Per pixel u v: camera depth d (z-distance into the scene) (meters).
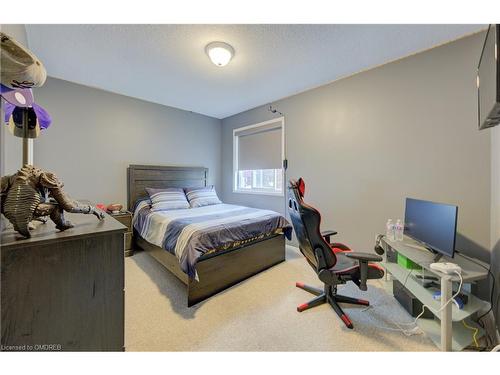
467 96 1.81
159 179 3.52
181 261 1.76
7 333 0.71
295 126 3.14
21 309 0.73
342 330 1.48
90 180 2.92
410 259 1.60
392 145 2.23
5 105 1.11
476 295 1.68
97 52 2.07
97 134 2.96
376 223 2.38
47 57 2.16
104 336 0.89
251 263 2.30
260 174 3.86
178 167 3.75
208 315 1.64
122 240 0.92
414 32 1.77
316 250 1.50
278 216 2.65
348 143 2.57
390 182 2.26
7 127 1.19
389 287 1.99
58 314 0.79
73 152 2.78
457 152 1.86
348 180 2.59
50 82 2.60
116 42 1.91
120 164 3.18
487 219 1.72
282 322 1.56
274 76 2.56
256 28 1.73
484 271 1.34
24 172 0.79
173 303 1.79
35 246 0.74
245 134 3.96
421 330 1.46
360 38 1.85
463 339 1.35
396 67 2.19
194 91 3.03
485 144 1.74
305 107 3.01
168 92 3.08
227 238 2.03
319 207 2.88
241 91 3.04
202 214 2.67
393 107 2.22
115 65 2.32
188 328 1.49
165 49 2.02
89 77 2.62
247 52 2.06
